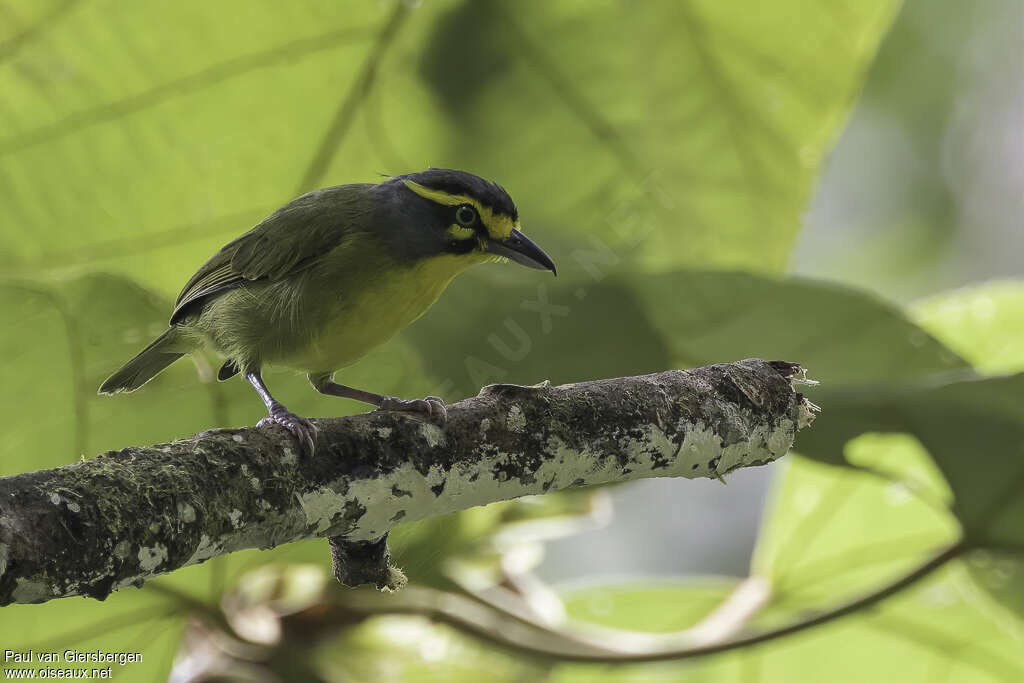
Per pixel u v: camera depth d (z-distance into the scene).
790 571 5.12
